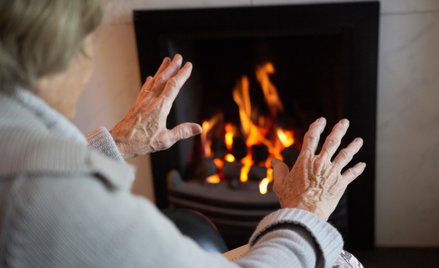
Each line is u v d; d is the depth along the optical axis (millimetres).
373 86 1694
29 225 442
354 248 1953
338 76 1752
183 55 1854
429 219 1919
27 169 455
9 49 491
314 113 1957
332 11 1629
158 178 1925
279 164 842
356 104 1718
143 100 916
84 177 470
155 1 1729
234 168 1944
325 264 665
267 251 622
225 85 2031
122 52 1808
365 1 1614
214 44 1958
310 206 740
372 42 1646
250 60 1972
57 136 503
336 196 762
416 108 1763
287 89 2006
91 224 459
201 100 2051
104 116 1893
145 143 917
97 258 461
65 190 454
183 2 1718
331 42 1794
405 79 1729
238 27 1686
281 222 669
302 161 761
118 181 488
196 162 2018
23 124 502
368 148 1761
